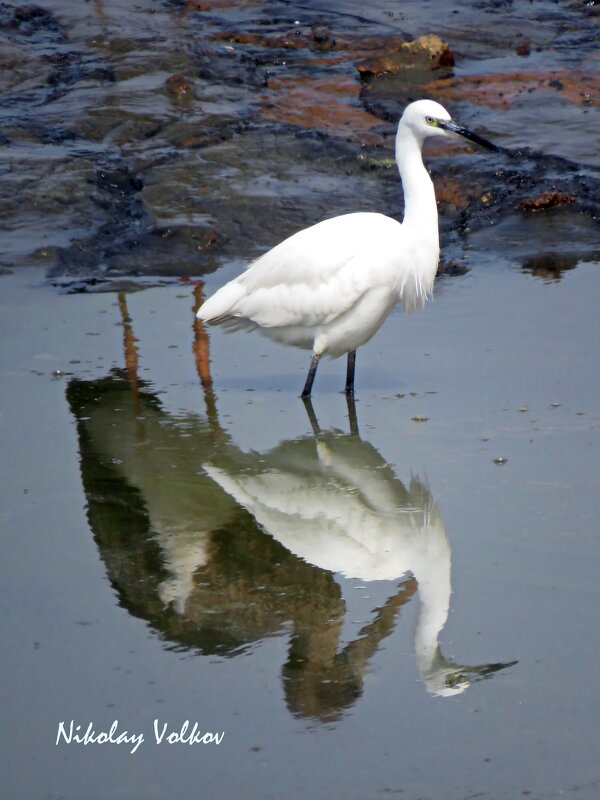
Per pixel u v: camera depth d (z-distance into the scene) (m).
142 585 8.46
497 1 26.19
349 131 19.33
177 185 17.59
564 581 8.22
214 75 21.27
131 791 6.29
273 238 16.56
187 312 14.46
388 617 8.01
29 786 6.36
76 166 17.86
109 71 21.11
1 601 8.25
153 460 10.72
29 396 12.03
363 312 11.77
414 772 6.37
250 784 6.33
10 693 7.16
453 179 17.91
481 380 12.11
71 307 14.58
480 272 15.45
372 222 11.77
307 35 23.48
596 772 6.31
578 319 13.58
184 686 7.22
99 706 7.03
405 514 9.59
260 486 10.29
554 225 16.66
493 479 9.88
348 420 11.47
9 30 23.06
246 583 8.55
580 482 9.72
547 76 21.39
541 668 7.26
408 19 24.73
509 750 6.52
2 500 9.87
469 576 8.35
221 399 12.10
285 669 7.39
